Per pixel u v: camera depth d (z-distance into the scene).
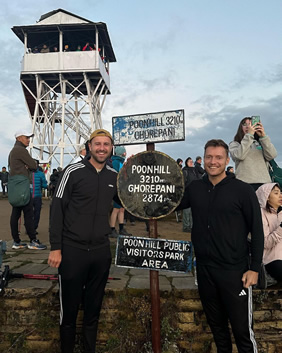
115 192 2.69
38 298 2.99
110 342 2.93
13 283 3.15
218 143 2.34
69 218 2.48
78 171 2.50
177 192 2.60
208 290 2.37
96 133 2.54
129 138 2.89
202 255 2.36
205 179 2.47
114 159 5.73
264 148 3.42
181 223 8.99
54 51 17.75
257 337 2.93
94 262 2.51
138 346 2.93
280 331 2.94
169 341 2.95
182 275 3.57
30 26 16.56
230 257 2.26
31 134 4.90
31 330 2.97
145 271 3.74
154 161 2.66
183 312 3.00
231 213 2.28
